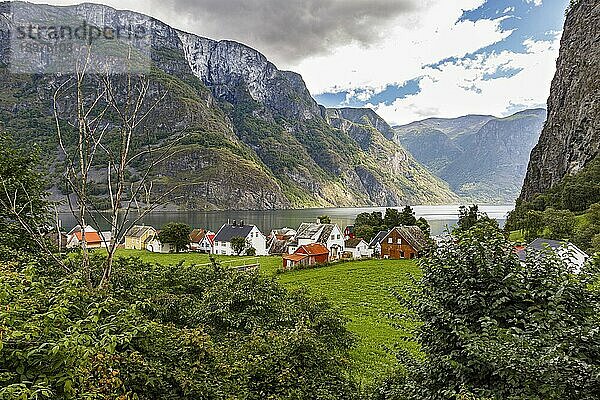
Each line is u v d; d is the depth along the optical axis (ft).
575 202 318.04
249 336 40.22
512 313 29.68
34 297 23.85
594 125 425.69
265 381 34.45
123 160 44.32
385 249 254.88
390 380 38.50
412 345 74.95
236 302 47.83
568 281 29.14
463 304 30.45
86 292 29.76
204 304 47.78
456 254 33.09
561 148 495.41
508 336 26.68
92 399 18.04
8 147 63.41
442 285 32.55
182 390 26.91
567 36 553.64
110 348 18.39
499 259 31.63
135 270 53.83
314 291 133.59
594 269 30.27
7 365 17.08
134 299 40.52
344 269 178.29
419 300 33.14
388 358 67.00
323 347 40.91
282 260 224.53
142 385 25.04
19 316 19.77
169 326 33.83
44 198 65.46
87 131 46.26
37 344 17.80
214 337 43.55
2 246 49.19
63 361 17.17
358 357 67.05
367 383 44.68
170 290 51.67
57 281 36.37
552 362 23.04
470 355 27.32
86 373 18.74
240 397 30.60
